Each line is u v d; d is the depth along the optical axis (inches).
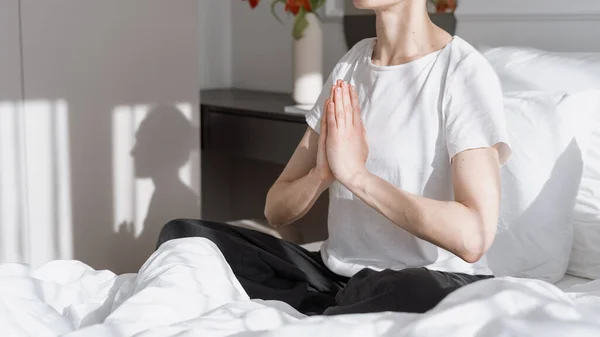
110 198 114.7
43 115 108.0
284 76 150.8
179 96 118.9
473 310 46.0
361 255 72.3
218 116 129.6
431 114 68.7
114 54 112.3
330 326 46.3
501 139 64.7
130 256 117.5
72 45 108.9
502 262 75.6
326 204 137.7
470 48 69.5
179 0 117.0
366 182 66.4
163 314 50.9
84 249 113.6
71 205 111.7
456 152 65.3
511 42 108.1
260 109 122.8
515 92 83.3
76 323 55.4
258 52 156.3
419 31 71.4
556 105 78.0
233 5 161.2
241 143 126.0
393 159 69.4
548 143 77.0
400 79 70.9
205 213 161.3
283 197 74.9
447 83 67.9
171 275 55.4
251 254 70.4
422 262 69.4
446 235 63.2
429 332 44.4
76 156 111.1
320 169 70.9
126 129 114.7
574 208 78.4
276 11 150.6
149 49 115.2
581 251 78.8
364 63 75.2
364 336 45.9
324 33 137.6
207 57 161.0
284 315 49.8
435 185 68.6
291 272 69.2
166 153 118.8
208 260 59.7
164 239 72.2
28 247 109.1
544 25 104.2
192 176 121.9
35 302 53.8
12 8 104.2
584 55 89.7
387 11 71.2
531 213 76.0
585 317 47.0
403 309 54.0
